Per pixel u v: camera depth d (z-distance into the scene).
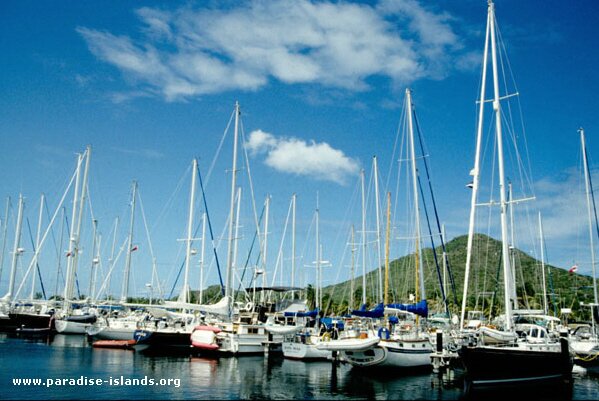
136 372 29.80
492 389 24.73
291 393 25.16
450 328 36.16
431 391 26.08
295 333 39.78
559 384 26.38
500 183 29.50
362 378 29.98
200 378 28.77
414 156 40.53
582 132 47.09
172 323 43.69
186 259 50.22
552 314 61.16
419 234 39.50
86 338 49.66
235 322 40.66
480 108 33.47
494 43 31.55
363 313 32.41
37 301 60.12
